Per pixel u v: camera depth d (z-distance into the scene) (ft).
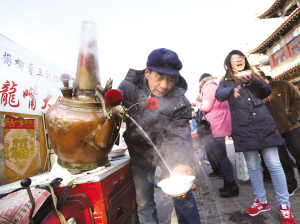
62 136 3.52
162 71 4.09
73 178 3.48
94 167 3.89
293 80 47.55
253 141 5.72
